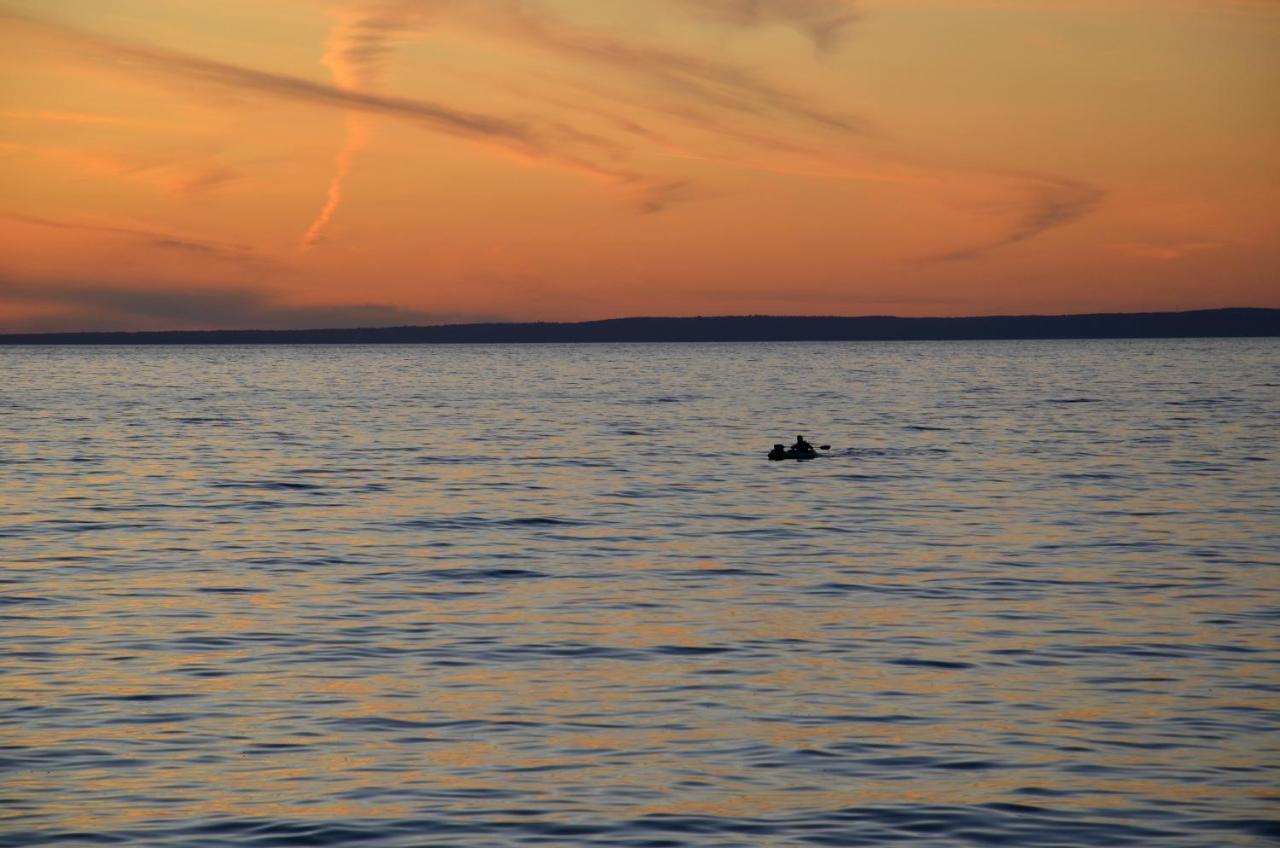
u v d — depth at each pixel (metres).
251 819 19.25
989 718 24.14
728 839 18.50
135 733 23.22
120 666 27.89
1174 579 38.41
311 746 22.55
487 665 28.17
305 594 36.34
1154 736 23.06
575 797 20.12
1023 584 37.78
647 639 30.64
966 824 19.03
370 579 38.84
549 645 30.05
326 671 27.59
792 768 21.42
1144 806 19.72
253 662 28.36
